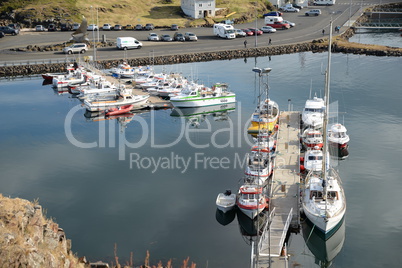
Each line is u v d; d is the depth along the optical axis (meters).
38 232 28.02
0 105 83.19
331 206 44.75
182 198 50.66
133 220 46.28
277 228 43.75
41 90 93.06
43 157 61.53
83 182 54.34
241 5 155.50
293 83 94.44
